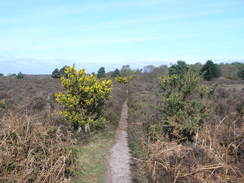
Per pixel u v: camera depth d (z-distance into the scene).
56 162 4.52
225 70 46.12
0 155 4.12
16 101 12.41
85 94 8.01
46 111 8.73
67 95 7.88
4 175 3.92
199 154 4.85
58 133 5.68
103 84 8.25
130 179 5.10
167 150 5.27
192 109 6.53
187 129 6.18
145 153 6.16
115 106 14.12
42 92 17.14
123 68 59.31
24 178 3.99
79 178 5.00
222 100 11.74
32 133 5.00
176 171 4.56
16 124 5.13
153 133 6.82
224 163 4.56
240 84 29.92
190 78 6.90
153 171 4.91
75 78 7.82
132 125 10.23
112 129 9.75
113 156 6.48
